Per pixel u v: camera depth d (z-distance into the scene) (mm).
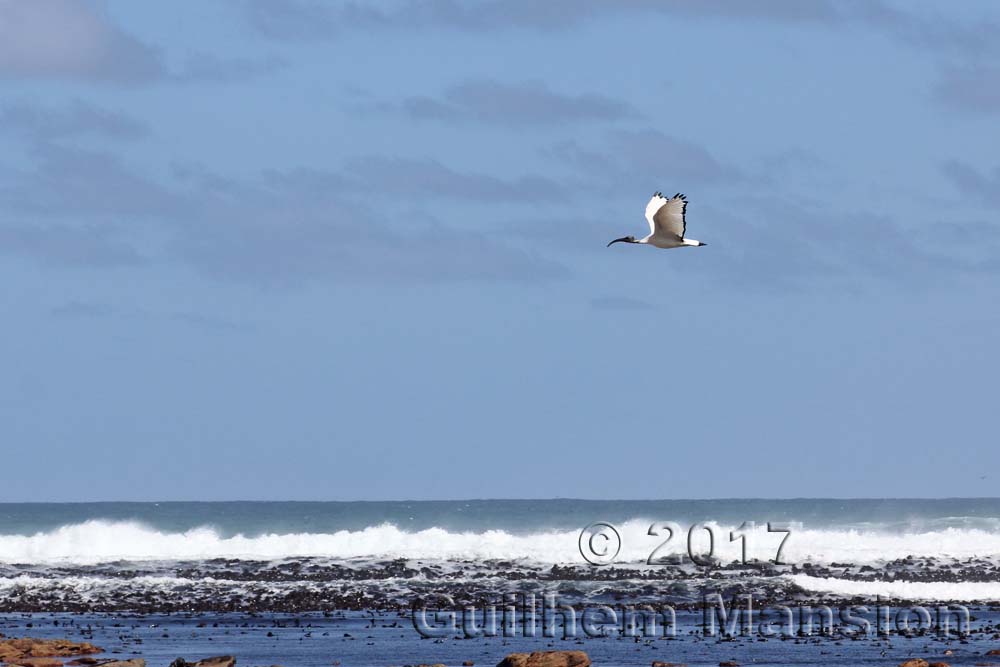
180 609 53469
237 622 50062
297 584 60000
